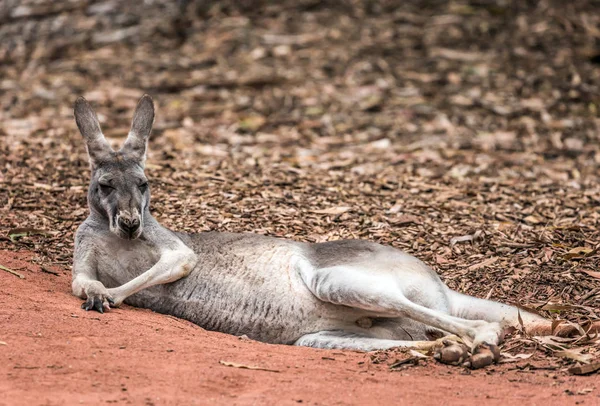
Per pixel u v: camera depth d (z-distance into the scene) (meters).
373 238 12.09
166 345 8.08
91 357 7.57
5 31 25.42
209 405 6.70
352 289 8.67
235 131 19.47
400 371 7.82
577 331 8.79
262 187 14.50
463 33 24.38
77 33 25.16
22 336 7.92
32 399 6.60
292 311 9.08
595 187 15.60
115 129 19.47
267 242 9.45
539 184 15.70
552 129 19.58
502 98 21.22
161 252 9.41
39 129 18.88
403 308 8.52
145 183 9.59
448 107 20.81
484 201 14.27
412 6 25.97
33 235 11.78
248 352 8.13
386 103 21.03
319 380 7.41
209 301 9.27
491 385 7.44
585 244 11.82
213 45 24.28
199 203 13.34
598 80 22.02
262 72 22.75
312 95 21.45
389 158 17.50
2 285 9.44
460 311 9.22
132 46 24.50
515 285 10.52
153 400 6.74
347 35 24.55
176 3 26.33
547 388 7.38
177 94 21.78
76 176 14.66
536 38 24.02
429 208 13.55
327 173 15.99
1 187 13.80
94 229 9.59
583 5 25.72
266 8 26.17
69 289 9.72
